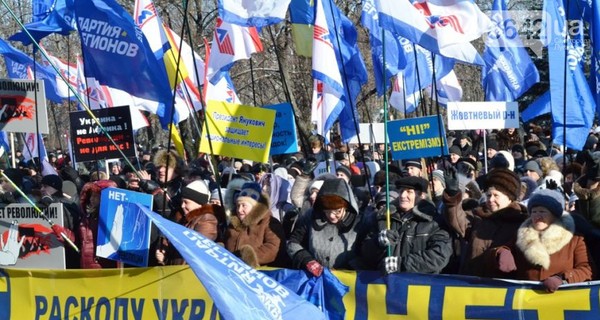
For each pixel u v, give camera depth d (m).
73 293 7.33
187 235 6.12
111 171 14.68
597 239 6.21
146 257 7.20
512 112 11.45
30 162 15.22
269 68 25.83
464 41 7.13
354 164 13.40
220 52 10.60
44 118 7.96
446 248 6.35
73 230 8.02
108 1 8.66
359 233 6.67
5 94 8.00
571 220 6.00
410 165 8.62
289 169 11.76
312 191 7.61
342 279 6.46
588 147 13.37
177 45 12.27
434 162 12.15
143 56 8.62
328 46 8.88
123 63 8.66
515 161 13.26
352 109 7.96
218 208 7.26
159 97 8.68
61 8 10.24
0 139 13.52
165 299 6.97
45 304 7.43
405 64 10.21
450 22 7.14
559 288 5.84
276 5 8.53
